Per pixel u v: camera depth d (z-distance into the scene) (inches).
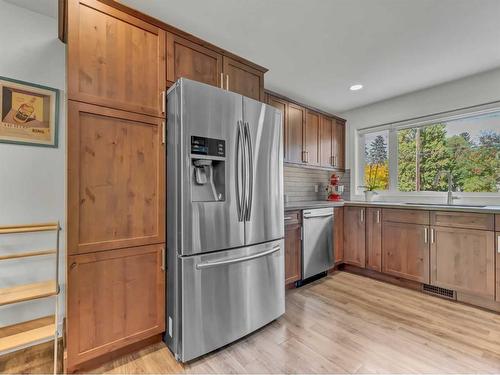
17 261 71.1
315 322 82.5
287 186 142.2
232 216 70.7
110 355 63.5
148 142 66.4
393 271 114.3
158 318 68.0
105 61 60.1
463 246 94.5
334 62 99.1
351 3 67.3
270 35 81.9
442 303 95.9
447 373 59.1
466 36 81.7
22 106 72.2
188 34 73.8
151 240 66.6
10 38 70.7
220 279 68.2
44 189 74.9
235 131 71.8
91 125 58.4
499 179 107.3
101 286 59.6
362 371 60.0
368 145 153.5
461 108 114.7
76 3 56.8
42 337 61.9
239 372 60.2
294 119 126.3
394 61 98.3
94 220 58.7
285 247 105.1
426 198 128.0
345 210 134.8
